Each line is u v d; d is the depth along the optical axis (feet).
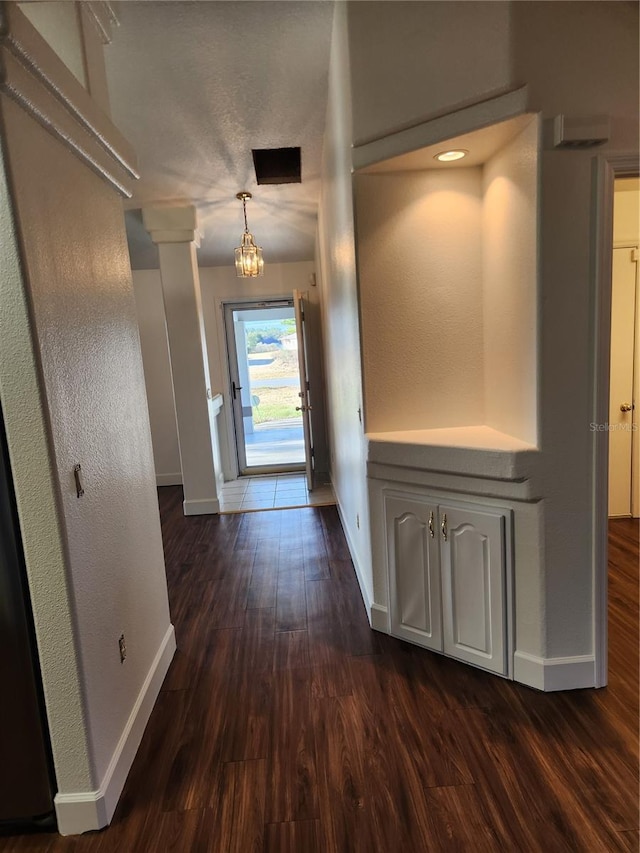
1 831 5.14
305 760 5.81
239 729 6.36
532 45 5.57
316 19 8.02
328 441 17.67
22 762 4.99
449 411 7.75
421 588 7.61
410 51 6.33
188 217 13.65
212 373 18.35
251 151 11.36
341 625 8.63
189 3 7.46
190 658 7.95
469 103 5.98
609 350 6.01
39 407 4.44
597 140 5.57
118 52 8.26
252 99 9.69
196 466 15.15
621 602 8.71
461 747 5.83
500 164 6.59
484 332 7.57
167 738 6.28
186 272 14.15
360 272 7.35
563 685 6.59
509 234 6.50
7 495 4.60
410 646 7.89
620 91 5.64
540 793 5.20
